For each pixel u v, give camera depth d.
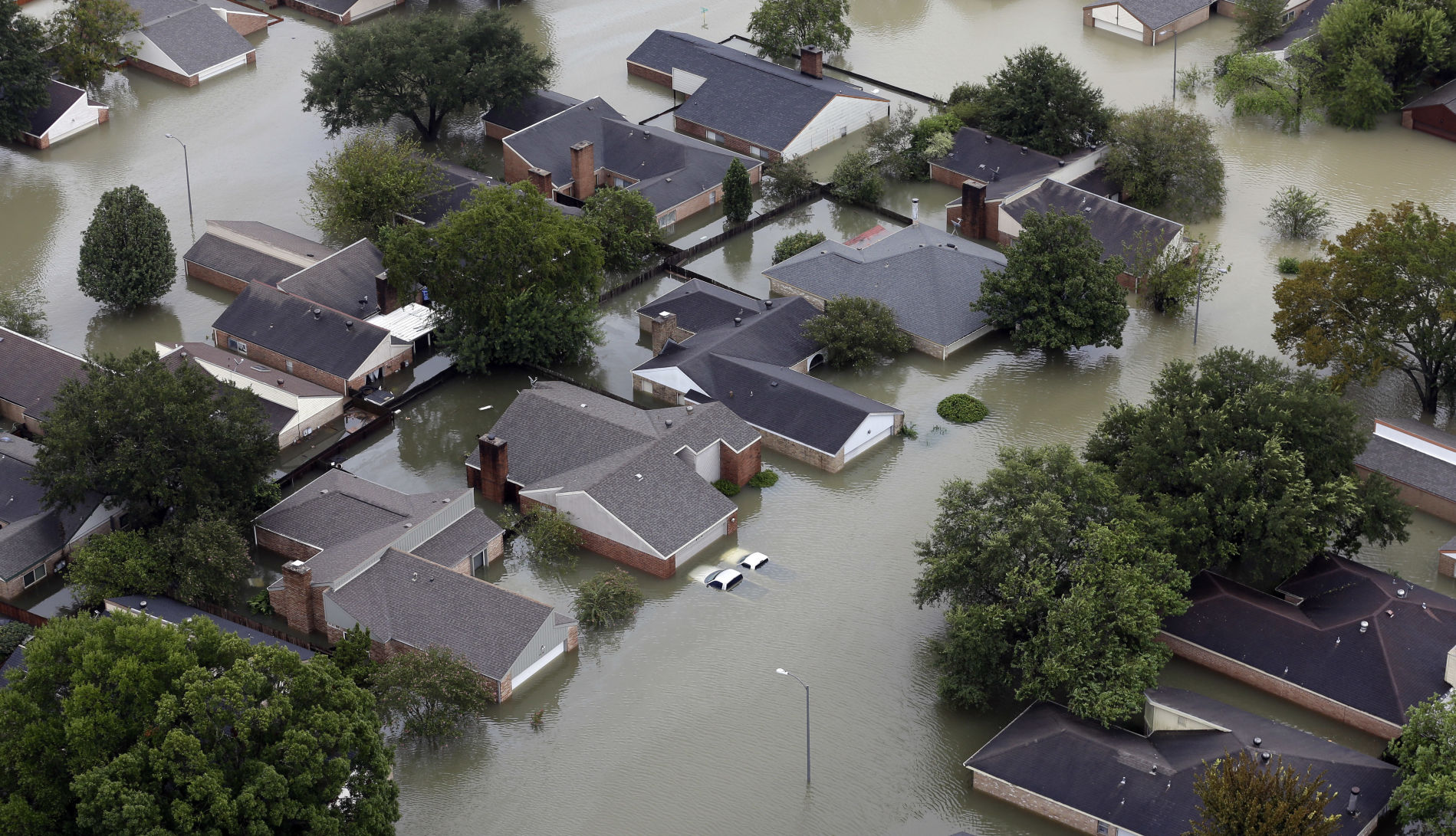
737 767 103.19
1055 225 141.00
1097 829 95.94
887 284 149.12
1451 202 167.62
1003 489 108.75
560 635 111.19
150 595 114.06
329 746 87.88
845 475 130.38
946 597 115.81
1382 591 108.75
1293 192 161.62
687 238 167.00
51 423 117.94
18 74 176.88
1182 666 109.94
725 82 187.00
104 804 82.62
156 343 143.50
